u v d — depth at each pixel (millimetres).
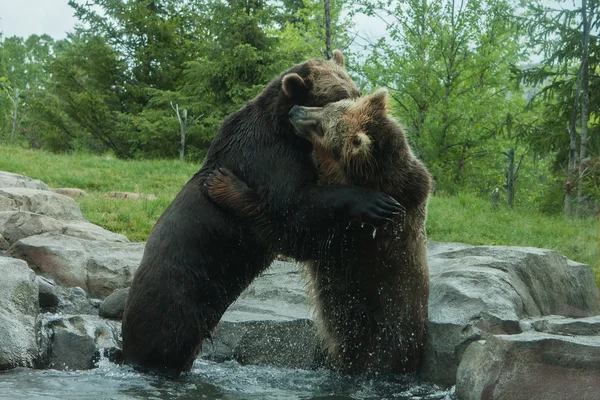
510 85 27719
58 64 34000
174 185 19109
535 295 7355
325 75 6418
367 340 6422
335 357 6648
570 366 4848
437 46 27641
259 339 6965
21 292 6547
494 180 31266
